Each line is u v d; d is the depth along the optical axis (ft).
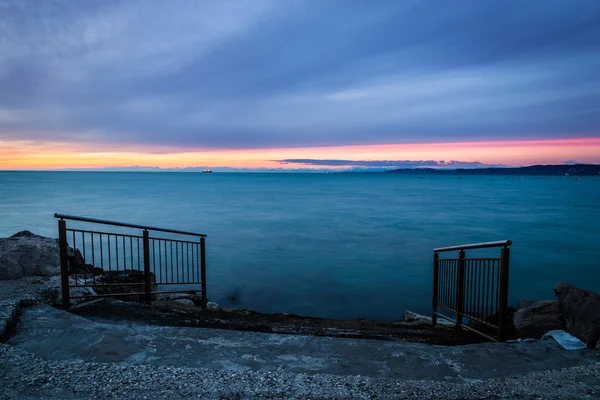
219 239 73.87
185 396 9.88
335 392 10.30
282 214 117.19
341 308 34.91
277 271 49.14
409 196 210.38
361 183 456.45
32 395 9.77
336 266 52.24
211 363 12.34
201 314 21.57
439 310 34.06
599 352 13.75
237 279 44.88
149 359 12.51
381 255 59.67
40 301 18.43
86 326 15.25
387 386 10.74
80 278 23.88
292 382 10.87
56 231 80.64
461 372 12.17
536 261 58.65
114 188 288.51
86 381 10.57
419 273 48.70
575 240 76.48
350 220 104.01
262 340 14.55
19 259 23.31
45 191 240.94
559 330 15.71
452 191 270.05
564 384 11.12
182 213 118.21
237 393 10.11
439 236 79.05
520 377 11.67
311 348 13.88
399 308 35.04
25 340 13.76
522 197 205.57
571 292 16.15
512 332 18.04
